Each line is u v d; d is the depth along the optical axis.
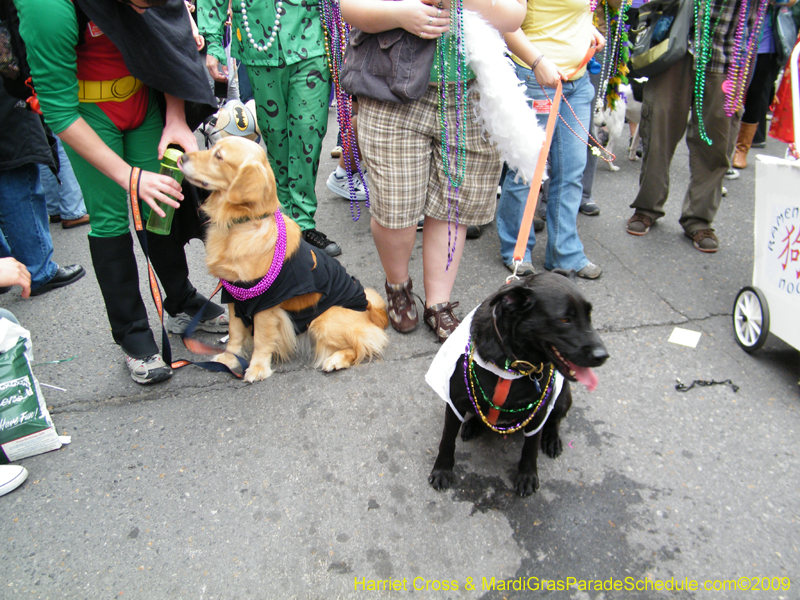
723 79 3.22
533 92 3.04
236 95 5.34
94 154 1.96
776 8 3.98
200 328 2.93
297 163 3.39
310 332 2.63
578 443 2.15
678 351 2.69
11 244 3.18
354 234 4.07
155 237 2.51
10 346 2.10
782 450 2.10
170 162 2.19
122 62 2.04
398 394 2.44
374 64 2.20
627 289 3.26
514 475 2.01
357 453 2.12
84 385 2.52
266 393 2.47
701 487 1.95
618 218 4.27
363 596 1.60
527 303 1.60
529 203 1.96
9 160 2.92
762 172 2.45
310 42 3.08
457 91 2.23
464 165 2.44
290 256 2.36
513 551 1.73
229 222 2.19
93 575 1.66
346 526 1.82
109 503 1.92
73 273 3.50
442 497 1.92
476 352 1.74
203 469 2.06
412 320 2.87
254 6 2.92
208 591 1.62
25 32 1.75
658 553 1.72
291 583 1.64
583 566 1.68
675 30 3.16
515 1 2.22
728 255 3.64
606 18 3.32
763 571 1.65
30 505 1.91
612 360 2.64
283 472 2.04
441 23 2.04
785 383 2.45
